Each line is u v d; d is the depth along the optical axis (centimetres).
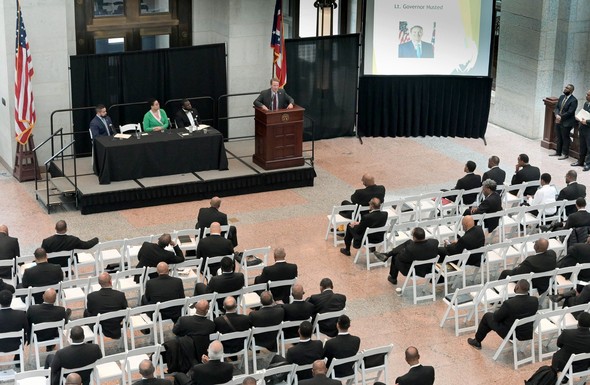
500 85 2473
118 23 2167
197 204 1970
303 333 1227
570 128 2228
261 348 1322
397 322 1506
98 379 1206
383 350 1255
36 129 2064
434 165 2205
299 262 1711
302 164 2070
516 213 1831
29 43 2003
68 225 1845
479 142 2367
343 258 1730
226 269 1395
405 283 1576
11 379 1288
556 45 2334
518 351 1423
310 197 2017
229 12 2206
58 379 1180
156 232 1825
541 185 1800
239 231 1841
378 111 2353
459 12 2261
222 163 2031
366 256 1675
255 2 2227
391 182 2095
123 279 1484
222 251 1516
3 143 2114
